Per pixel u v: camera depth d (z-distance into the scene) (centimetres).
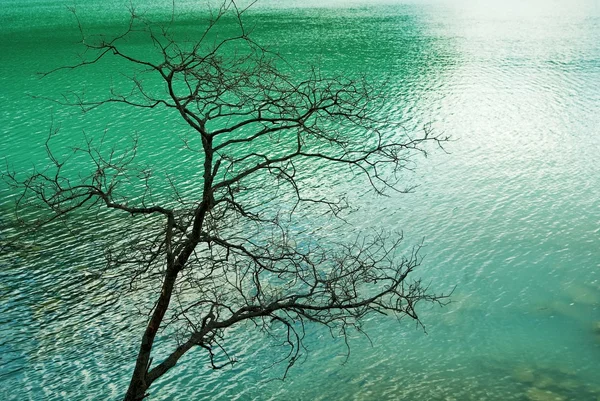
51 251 2855
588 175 3722
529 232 3033
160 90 5503
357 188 3553
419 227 3100
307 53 7075
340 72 6212
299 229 3041
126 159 4025
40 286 2595
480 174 3772
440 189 3550
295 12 10838
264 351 2242
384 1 12925
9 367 2161
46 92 5556
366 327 2342
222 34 8044
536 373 2086
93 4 11912
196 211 1278
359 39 8125
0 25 9356
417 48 7644
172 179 3694
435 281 2641
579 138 4422
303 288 2503
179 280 2575
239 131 4488
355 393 2039
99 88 5634
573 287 2569
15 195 3434
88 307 2467
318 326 2345
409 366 2152
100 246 2892
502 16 10694
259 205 3303
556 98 5462
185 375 2142
